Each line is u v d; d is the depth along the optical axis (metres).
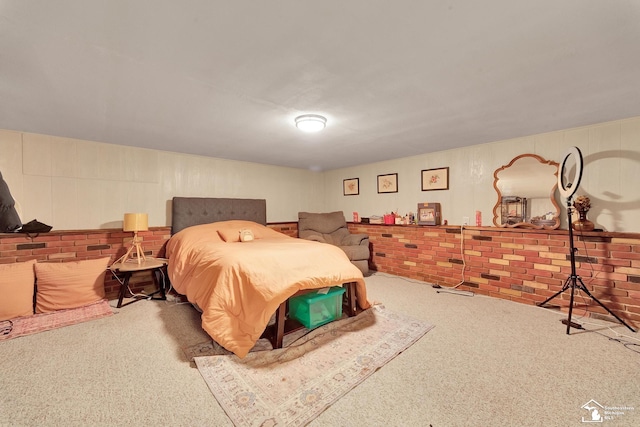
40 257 2.83
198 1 1.04
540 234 2.95
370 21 1.17
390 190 4.53
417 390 1.59
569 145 2.84
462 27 1.22
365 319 2.57
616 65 1.56
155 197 3.70
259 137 3.05
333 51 1.40
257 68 1.56
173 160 3.85
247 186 4.61
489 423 1.35
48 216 2.97
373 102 2.07
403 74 1.65
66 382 1.63
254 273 2.12
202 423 1.34
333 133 2.91
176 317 2.61
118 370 1.76
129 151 3.49
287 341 2.16
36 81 1.70
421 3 1.07
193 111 2.23
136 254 3.38
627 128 2.51
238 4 1.06
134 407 1.44
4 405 1.44
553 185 2.94
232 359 1.88
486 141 3.34
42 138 2.93
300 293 2.46
